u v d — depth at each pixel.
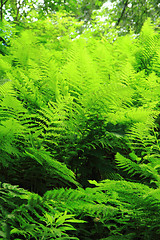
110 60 3.88
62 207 2.84
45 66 3.47
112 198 2.90
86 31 8.32
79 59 3.48
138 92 3.56
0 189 2.75
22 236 2.82
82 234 3.01
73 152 3.19
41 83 3.49
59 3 9.99
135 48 4.11
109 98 3.21
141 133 3.23
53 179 3.17
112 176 3.22
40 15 9.98
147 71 3.93
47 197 2.77
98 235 3.00
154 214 2.84
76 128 3.23
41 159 3.03
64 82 3.47
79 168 3.25
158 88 3.44
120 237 2.86
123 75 3.55
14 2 11.05
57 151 3.22
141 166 3.02
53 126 3.25
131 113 3.23
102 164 3.25
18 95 3.32
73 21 7.90
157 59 3.88
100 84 3.48
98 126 3.25
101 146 3.34
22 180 3.12
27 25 7.85
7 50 4.16
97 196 2.82
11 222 2.68
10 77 3.28
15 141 3.09
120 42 4.09
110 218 2.91
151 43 3.93
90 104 3.20
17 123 2.98
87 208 2.83
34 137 3.11
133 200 2.84
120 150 3.38
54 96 3.44
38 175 3.13
